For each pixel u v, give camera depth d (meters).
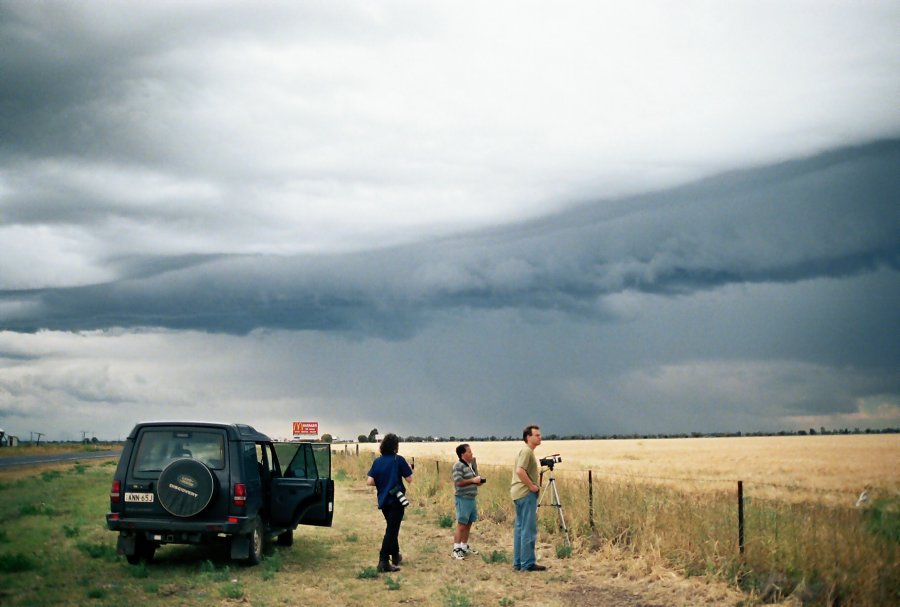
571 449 82.62
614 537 13.34
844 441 86.81
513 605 9.72
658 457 59.06
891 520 10.34
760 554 10.58
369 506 22.77
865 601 8.79
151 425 11.92
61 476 32.41
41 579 10.95
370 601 9.96
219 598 9.87
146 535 11.66
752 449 71.31
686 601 9.75
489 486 20.11
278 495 13.44
